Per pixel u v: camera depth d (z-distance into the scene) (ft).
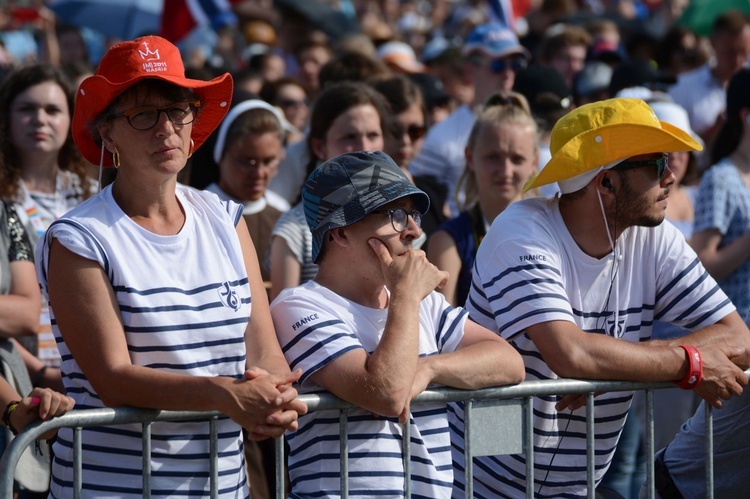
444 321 35.50
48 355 46.34
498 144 49.49
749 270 57.11
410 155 62.28
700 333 38.52
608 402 38.73
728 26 91.04
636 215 37.37
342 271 34.04
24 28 118.32
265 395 29.63
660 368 36.52
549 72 70.08
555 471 39.27
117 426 30.89
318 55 102.99
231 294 31.73
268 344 32.32
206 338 31.12
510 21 124.16
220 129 57.16
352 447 33.01
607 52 93.71
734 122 59.21
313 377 32.65
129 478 30.89
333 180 33.45
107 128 31.37
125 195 31.40
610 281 38.37
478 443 34.76
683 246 39.50
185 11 114.11
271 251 49.44
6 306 41.27
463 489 39.34
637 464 52.70
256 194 57.06
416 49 143.84
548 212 38.63
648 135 36.35
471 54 80.18
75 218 30.48
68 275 29.91
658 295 39.58
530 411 35.53
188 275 31.19
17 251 42.70
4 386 35.65
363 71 74.33
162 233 31.30
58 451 31.76
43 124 49.11
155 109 30.53
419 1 168.04
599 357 36.09
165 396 29.60
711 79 93.25
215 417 31.12
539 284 37.01
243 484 32.89
